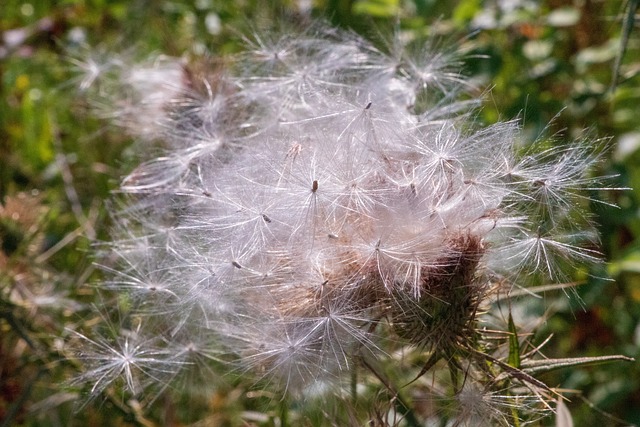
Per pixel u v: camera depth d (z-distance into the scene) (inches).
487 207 25.6
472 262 25.3
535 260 25.7
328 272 25.4
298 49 28.5
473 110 27.3
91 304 28.1
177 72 29.2
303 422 26.5
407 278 25.0
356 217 25.4
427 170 25.5
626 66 33.4
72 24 37.3
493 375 25.6
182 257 26.2
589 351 31.9
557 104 32.1
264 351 25.6
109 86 31.2
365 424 26.0
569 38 33.9
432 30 31.5
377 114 26.3
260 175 26.1
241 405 30.2
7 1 41.0
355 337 25.2
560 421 25.7
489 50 31.7
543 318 27.5
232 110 28.0
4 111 36.9
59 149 33.5
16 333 29.3
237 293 25.9
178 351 26.7
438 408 25.9
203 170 27.3
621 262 30.1
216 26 34.6
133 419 28.1
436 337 25.3
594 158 26.5
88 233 31.1
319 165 25.6
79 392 27.8
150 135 29.1
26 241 30.4
